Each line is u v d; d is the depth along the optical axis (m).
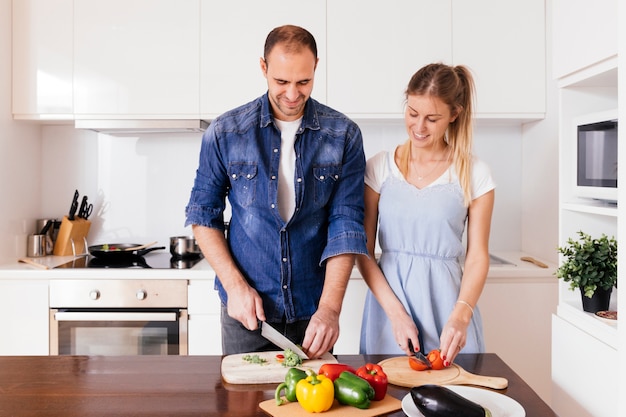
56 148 3.28
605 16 1.62
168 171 3.28
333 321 1.60
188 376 1.38
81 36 2.90
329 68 2.89
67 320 2.67
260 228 1.78
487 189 1.79
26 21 2.91
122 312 2.69
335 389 1.21
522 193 3.27
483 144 3.27
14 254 2.99
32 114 2.93
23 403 1.22
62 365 1.46
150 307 2.69
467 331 1.72
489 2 2.88
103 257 2.93
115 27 2.90
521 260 2.92
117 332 2.71
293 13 2.88
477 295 1.71
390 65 2.88
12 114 2.93
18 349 2.72
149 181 3.29
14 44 2.91
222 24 2.89
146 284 2.69
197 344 2.70
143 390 1.29
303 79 1.54
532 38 2.88
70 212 3.17
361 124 3.21
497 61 2.89
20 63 2.92
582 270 1.76
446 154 1.80
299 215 1.78
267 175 1.75
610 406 1.59
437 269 1.78
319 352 1.53
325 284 1.72
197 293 2.68
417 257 1.79
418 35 2.88
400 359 1.50
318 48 2.88
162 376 1.38
